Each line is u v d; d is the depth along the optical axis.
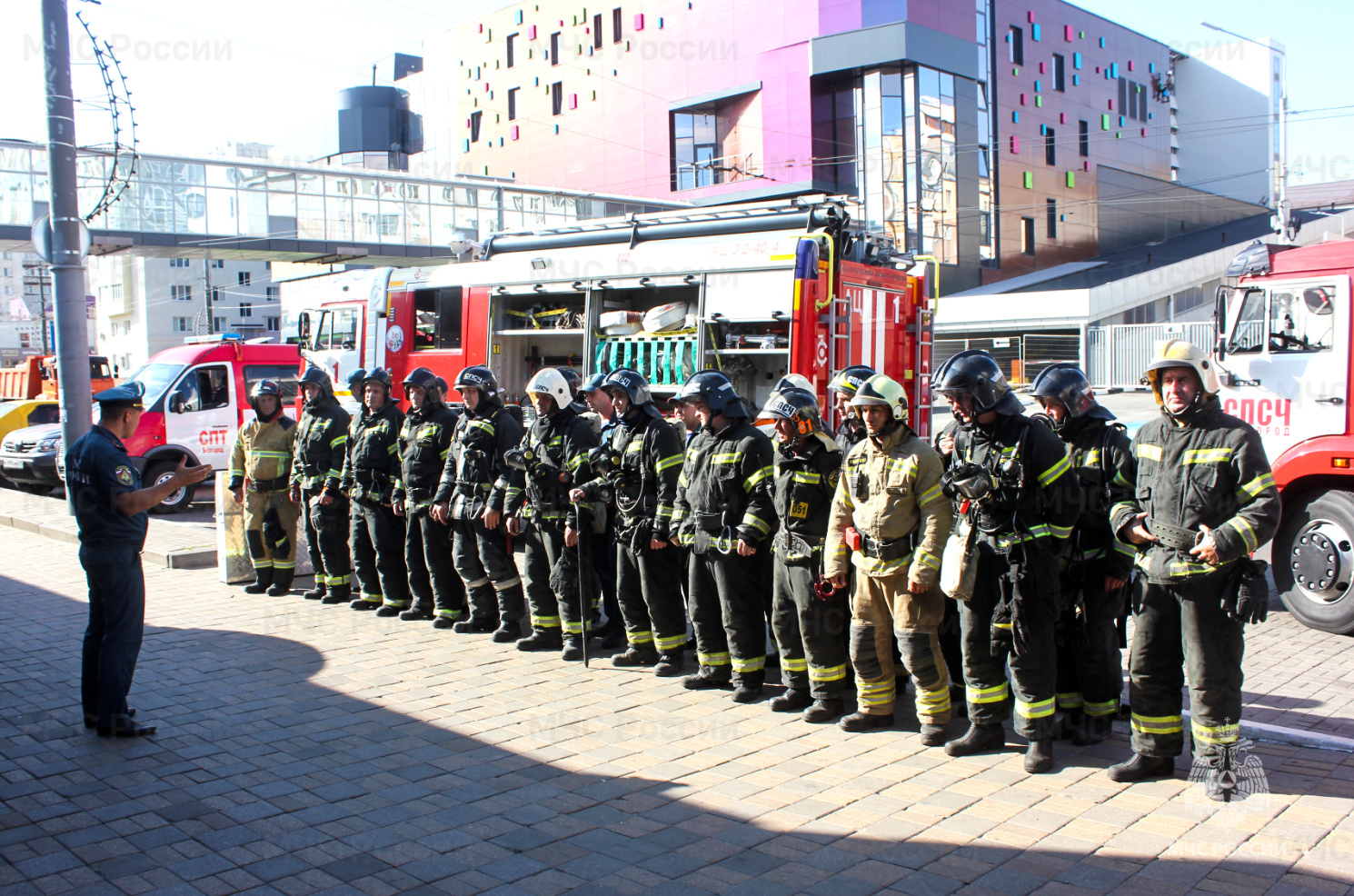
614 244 10.79
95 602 5.52
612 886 3.71
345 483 8.66
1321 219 29.08
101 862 3.94
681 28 42.78
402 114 61.06
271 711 5.85
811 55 38.41
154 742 5.32
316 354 13.88
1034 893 3.58
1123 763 4.71
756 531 5.80
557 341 11.47
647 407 6.61
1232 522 4.19
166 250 26.47
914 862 3.85
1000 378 4.79
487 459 7.48
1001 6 42.41
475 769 4.93
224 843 4.11
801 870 3.81
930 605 5.11
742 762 5.01
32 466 16.33
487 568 7.47
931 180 38.38
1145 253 47.91
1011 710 5.64
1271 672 6.39
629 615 6.81
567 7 47.72
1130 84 52.00
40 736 5.42
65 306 12.69
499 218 32.94
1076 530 5.02
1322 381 7.41
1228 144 56.78
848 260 9.55
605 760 5.04
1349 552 7.21
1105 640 5.08
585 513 6.90
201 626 7.99
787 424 5.55
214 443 15.10
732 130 41.38
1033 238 44.53
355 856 3.98
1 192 23.70
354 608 8.63
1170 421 4.54
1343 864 3.74
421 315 12.62
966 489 4.67
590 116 47.03
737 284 9.35
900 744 5.25
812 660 5.62
